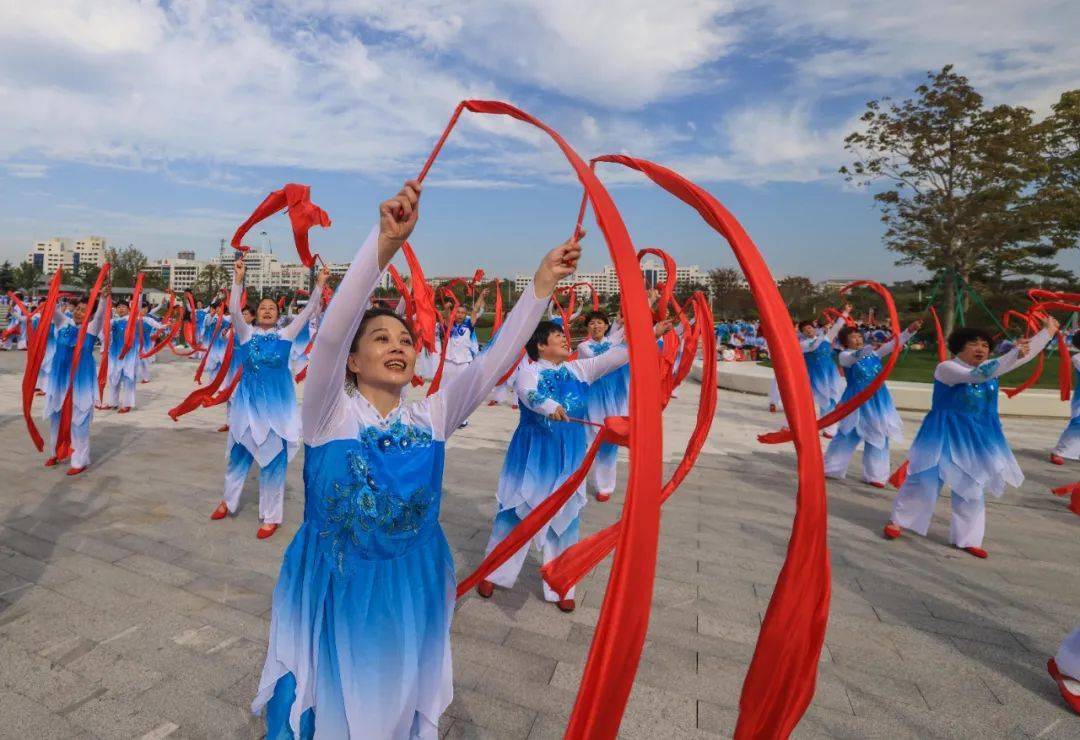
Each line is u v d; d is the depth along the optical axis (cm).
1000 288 2903
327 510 189
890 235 2686
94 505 547
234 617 361
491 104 160
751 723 133
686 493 654
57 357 643
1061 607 412
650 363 114
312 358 180
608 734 109
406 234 166
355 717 182
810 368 1049
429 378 1423
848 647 356
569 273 198
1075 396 831
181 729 266
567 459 392
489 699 294
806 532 125
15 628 342
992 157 2406
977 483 498
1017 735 284
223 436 856
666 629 366
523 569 453
